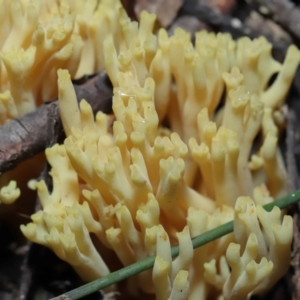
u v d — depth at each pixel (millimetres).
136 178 263
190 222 268
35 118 284
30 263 290
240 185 283
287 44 349
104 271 274
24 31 283
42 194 272
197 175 289
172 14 345
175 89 293
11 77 280
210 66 282
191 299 273
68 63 290
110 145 272
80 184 279
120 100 272
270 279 272
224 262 273
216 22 348
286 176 298
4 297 296
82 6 295
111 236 268
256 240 260
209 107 290
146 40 283
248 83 297
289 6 349
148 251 266
